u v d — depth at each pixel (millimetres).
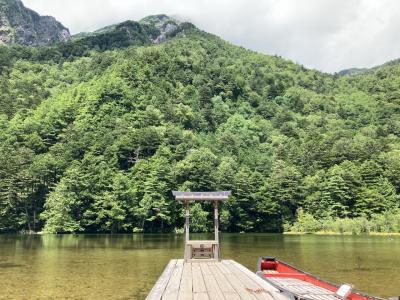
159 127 126375
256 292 14648
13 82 173750
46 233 91062
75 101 138875
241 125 166000
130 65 163375
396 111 180875
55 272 34406
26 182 95500
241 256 46250
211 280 17406
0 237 79000
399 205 99562
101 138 113125
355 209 101062
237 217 103000
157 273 33781
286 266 22906
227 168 104812
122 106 139250
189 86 175875
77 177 93562
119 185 94125
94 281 30219
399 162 108188
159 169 98062
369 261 41688
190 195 25859
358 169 106062
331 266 38188
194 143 127375
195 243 25656
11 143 115062
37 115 132250
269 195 103438
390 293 26516
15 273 34000
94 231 95750
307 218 98312
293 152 128750
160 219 97438
